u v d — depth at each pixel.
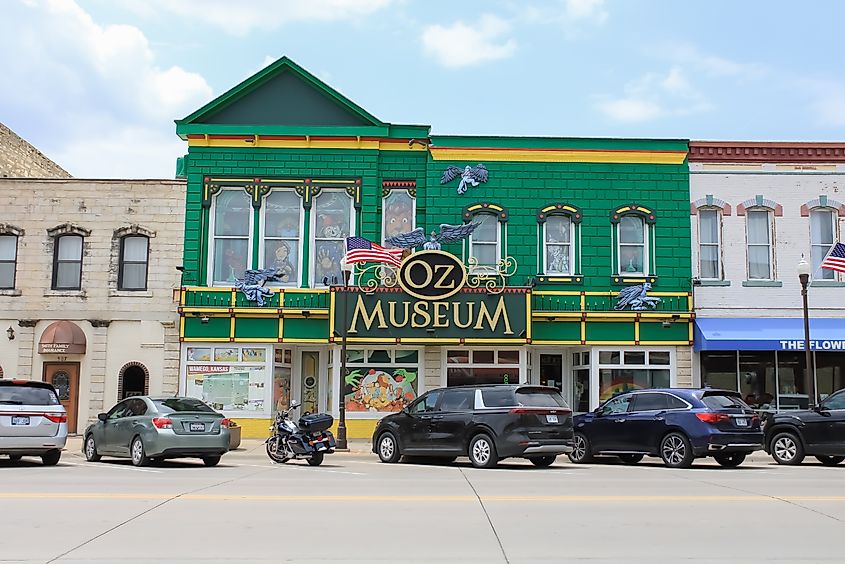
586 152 30.00
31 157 36.06
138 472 18.39
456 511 12.23
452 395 21.03
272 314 28.89
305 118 30.08
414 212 29.94
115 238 29.78
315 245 29.70
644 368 29.28
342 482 16.33
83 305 29.50
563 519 11.55
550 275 29.56
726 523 11.33
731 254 29.88
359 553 9.30
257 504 12.84
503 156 29.91
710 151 30.17
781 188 30.14
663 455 20.69
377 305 28.20
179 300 29.28
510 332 28.16
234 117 30.09
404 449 21.45
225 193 29.89
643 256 29.92
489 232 29.86
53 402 20.41
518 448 19.64
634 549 9.59
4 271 29.94
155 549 9.43
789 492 14.77
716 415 20.17
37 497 13.41
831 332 28.69
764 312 29.61
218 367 28.97
